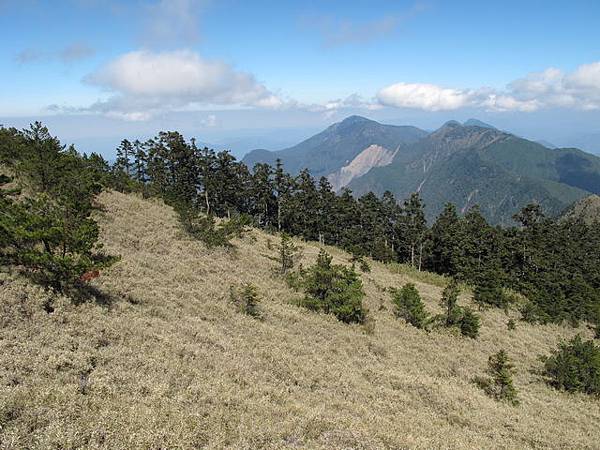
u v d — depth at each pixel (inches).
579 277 2593.5
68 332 514.9
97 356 475.5
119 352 503.2
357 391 649.6
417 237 3097.9
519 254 2800.2
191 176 3120.1
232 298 951.0
